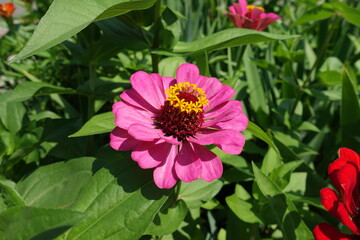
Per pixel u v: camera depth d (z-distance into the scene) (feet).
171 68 1.02
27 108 1.34
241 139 0.56
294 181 1.05
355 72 1.46
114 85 1.05
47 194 0.67
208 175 0.57
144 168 0.55
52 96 1.26
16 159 0.80
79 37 0.95
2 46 1.57
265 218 0.80
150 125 0.63
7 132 0.76
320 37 1.61
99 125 0.64
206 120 0.66
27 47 0.47
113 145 0.57
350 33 1.64
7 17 1.45
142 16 0.85
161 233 0.72
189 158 0.58
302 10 1.86
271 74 1.45
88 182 0.58
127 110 0.61
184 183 0.83
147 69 1.23
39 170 0.69
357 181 0.58
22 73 1.47
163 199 0.57
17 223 0.42
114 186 0.58
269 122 1.28
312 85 1.21
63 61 1.37
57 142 0.95
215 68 1.41
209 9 1.73
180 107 0.61
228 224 0.90
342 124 1.07
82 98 1.20
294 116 1.28
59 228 0.40
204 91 0.66
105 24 0.87
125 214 0.56
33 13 1.81
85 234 0.55
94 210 0.56
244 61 1.26
